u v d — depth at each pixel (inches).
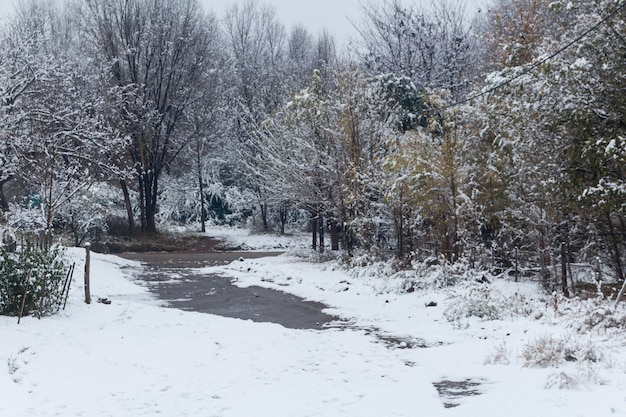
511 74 665.0
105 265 925.8
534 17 963.3
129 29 1445.6
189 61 1555.1
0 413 259.1
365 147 987.9
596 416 214.2
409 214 852.6
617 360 307.3
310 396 294.7
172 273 948.6
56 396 292.0
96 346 392.8
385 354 398.0
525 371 310.3
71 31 1603.1
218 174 1910.7
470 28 1578.5
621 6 543.2
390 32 1612.9
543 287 655.1
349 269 860.0
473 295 549.3
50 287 479.8
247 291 741.3
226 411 273.0
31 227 827.4
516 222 715.4
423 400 274.2
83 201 1067.9
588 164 628.4
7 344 375.9
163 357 381.4
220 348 412.8
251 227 1795.0
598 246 669.9
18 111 916.0
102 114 1186.6
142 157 1476.4
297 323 533.0
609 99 620.4
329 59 1621.6
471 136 756.0
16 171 865.5
